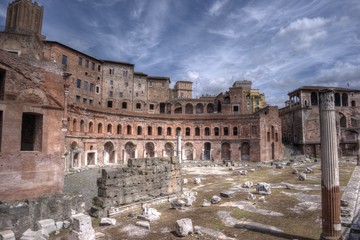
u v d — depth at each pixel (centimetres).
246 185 3123
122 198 2144
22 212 1630
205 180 3888
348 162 5966
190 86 10919
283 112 9575
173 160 2692
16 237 1579
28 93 2030
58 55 6569
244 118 7375
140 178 2317
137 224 1773
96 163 5944
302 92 8500
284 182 3428
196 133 7819
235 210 2080
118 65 8531
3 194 1805
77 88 7169
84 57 7481
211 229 1661
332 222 1349
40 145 2103
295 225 1684
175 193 2634
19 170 1902
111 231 1670
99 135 6106
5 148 1847
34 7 5150
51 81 2209
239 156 7344
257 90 11119
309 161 6625
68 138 4881
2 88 1912
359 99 8638
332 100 1401
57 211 1808
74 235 1416
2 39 4122
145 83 9100
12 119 1906
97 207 2009
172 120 7744
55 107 2217
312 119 8312
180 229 1562
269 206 2180
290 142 9006
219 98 9162
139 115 7219
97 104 7988
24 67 2016
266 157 7169
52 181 2102
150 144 7475
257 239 1472
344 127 8356
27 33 4572
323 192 1394
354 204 2011
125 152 6862
